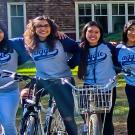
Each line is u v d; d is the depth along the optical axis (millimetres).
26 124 4773
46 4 19609
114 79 5008
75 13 19812
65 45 5406
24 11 19531
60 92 5289
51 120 5184
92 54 5328
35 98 5000
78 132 5535
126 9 20391
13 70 5367
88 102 4734
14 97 5395
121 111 8180
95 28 5289
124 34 5484
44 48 5324
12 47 5324
